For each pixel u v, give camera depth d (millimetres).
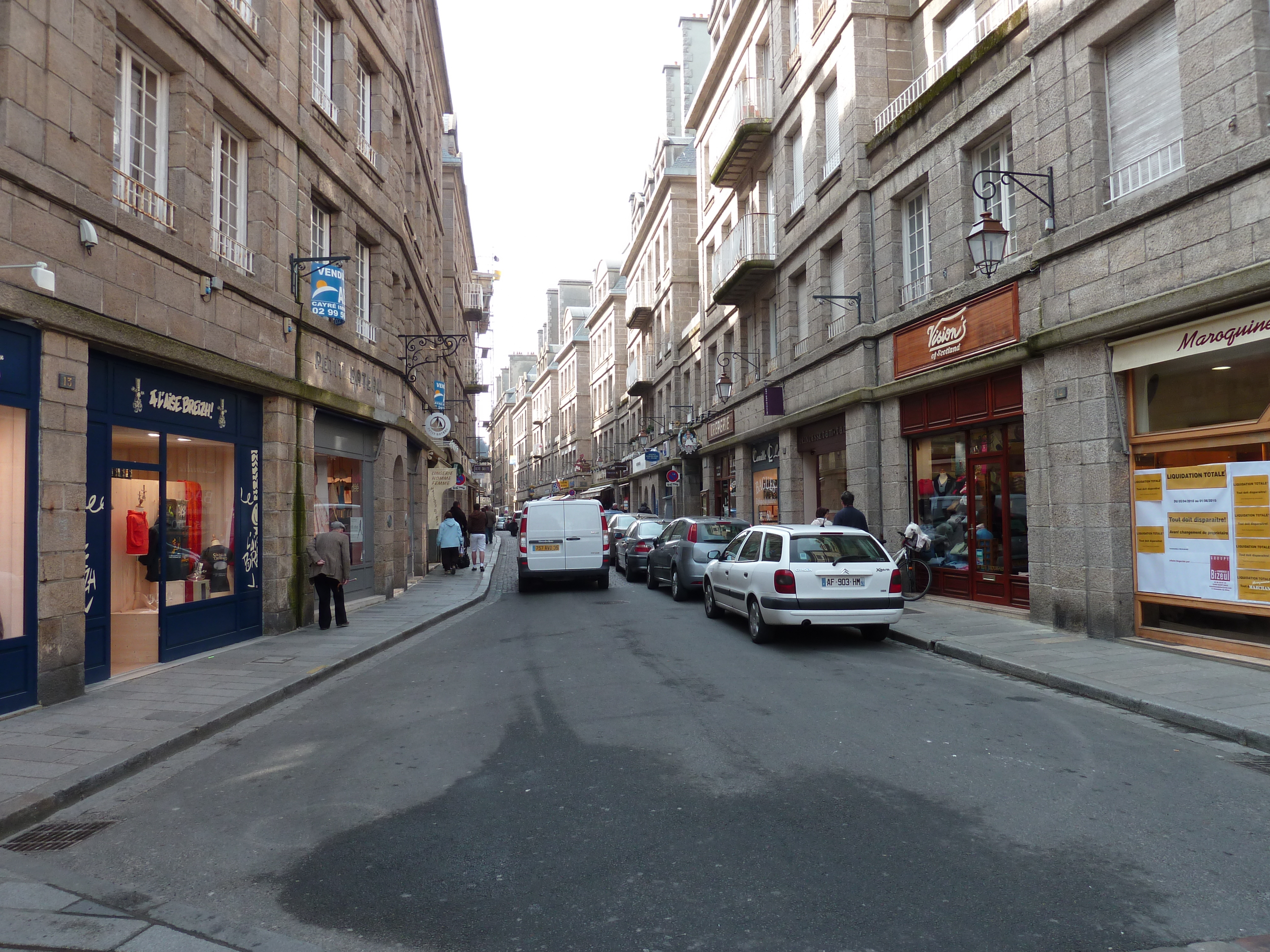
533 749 5668
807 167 17719
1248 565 7781
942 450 13320
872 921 3238
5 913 3428
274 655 9391
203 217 9414
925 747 5578
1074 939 3092
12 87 6457
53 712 6641
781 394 19344
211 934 3232
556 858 3879
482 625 12438
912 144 13547
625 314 49438
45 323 6719
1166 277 8336
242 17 10609
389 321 16156
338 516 13742
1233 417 7938
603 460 53219
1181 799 4590
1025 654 8523
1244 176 7473
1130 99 9188
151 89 8867
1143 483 8945
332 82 13906
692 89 36156
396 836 4199
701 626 11500
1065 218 9867
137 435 8586
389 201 16031
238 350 10031
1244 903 3371
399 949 3094
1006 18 11562
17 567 6652
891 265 14406
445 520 22406
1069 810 4430
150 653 8750
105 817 4613
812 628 11320
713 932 3166
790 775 5012
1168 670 7562
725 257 23406
